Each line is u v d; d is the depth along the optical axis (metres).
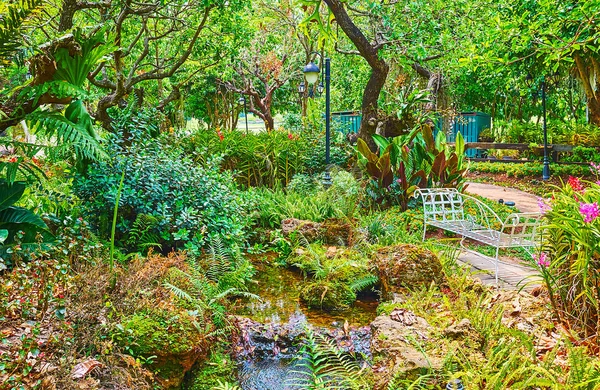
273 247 7.58
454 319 4.14
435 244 7.00
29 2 4.59
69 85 4.74
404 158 9.76
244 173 11.59
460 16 13.00
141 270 4.56
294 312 5.24
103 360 3.21
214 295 4.91
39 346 3.18
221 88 27.61
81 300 3.53
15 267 3.69
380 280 5.82
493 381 2.79
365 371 3.66
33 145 4.84
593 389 2.64
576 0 7.91
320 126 14.23
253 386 3.81
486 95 22.02
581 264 3.77
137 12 9.30
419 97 12.05
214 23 11.80
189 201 6.71
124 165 6.41
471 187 14.33
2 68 5.10
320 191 9.96
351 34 11.55
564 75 14.60
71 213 5.87
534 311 4.25
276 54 24.58
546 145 14.49
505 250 7.25
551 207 4.26
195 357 3.88
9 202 4.83
